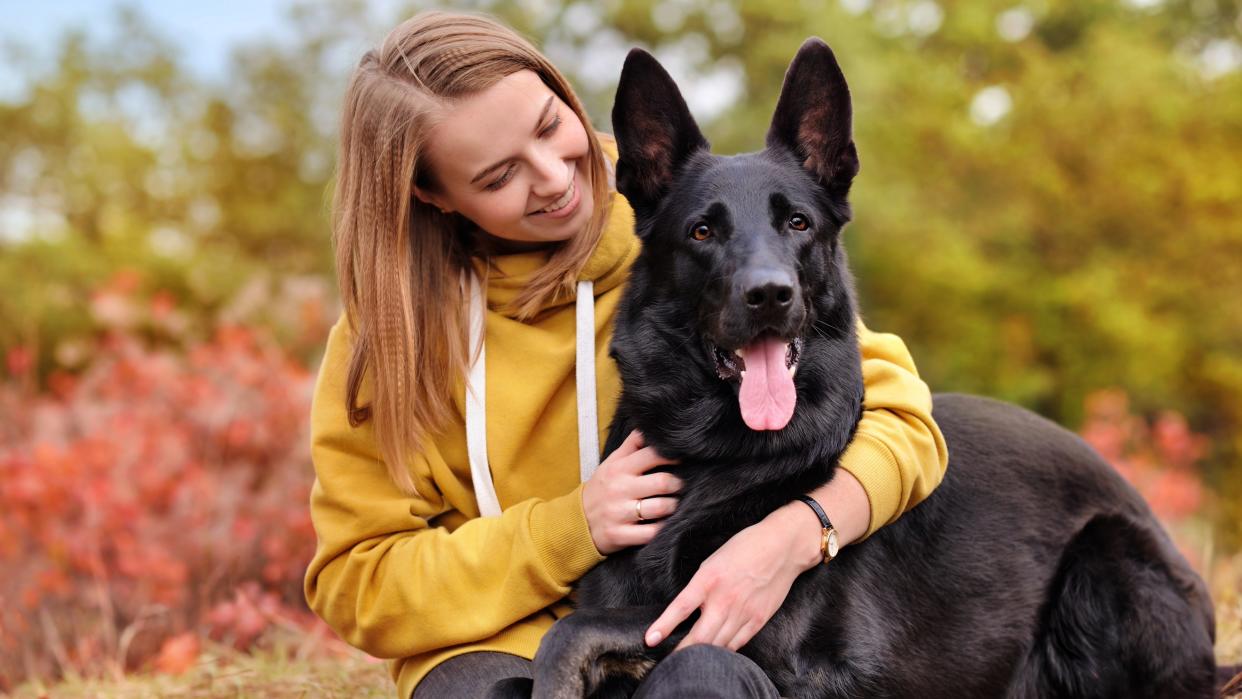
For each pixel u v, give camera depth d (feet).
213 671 13.96
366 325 9.64
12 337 50.31
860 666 9.25
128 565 18.51
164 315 26.45
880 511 9.21
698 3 63.21
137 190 72.49
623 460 9.39
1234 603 15.08
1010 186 53.57
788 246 9.46
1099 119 52.70
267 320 30.40
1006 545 10.55
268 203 73.15
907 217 50.93
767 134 10.43
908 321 52.85
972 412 11.47
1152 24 60.80
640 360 9.75
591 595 9.37
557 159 9.62
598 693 8.57
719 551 8.73
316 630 15.94
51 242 60.23
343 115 10.07
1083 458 11.35
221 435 22.43
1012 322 51.34
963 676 10.16
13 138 71.67
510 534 9.19
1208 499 30.12
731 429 9.36
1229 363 50.39
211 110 77.30
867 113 52.24
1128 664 10.73
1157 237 52.85
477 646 9.23
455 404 10.09
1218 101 53.06
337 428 9.91
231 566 19.52
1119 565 10.84
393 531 9.70
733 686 7.54
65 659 17.61
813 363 9.47
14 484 20.16
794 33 57.52
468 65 9.36
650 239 10.11
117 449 21.40
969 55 58.85
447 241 10.23
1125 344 49.93
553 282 9.98
